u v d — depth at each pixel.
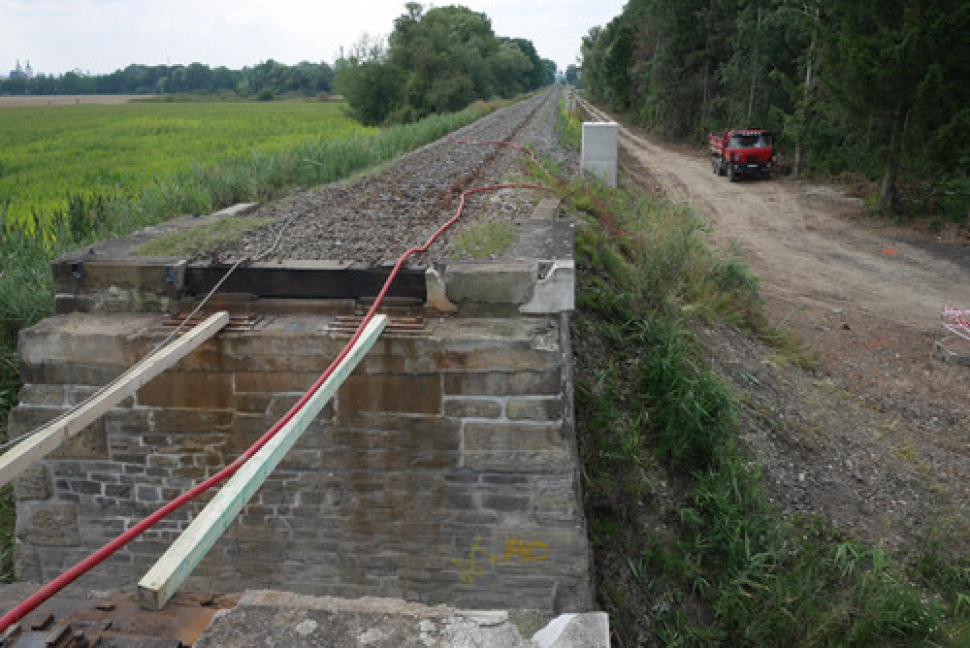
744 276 13.55
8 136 43.12
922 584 7.37
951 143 19.81
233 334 5.73
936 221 21.59
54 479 6.23
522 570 5.98
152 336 5.78
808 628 6.53
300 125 47.34
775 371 11.18
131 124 52.00
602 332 8.78
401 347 5.63
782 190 28.36
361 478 5.95
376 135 22.47
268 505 6.10
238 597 3.65
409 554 6.08
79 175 24.69
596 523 6.56
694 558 6.85
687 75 44.78
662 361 8.09
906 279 17.19
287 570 6.25
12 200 17.31
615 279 10.25
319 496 6.03
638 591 6.38
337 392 5.79
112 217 11.05
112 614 3.49
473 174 14.32
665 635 6.15
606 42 85.69
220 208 11.97
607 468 7.07
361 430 5.84
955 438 10.16
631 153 40.69
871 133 22.91
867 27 22.25
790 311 15.06
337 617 2.84
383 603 3.00
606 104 79.81
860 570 7.33
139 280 6.30
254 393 5.85
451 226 9.10
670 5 43.34
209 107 81.31
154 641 3.14
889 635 6.60
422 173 14.87
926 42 19.56
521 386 5.62
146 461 6.09
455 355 5.61
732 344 11.39
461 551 6.01
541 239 7.38
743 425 8.95
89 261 6.36
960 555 7.69
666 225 13.16
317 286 6.22
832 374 12.05
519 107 55.00
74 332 5.86
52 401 5.99
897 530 8.05
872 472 9.02
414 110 48.16
